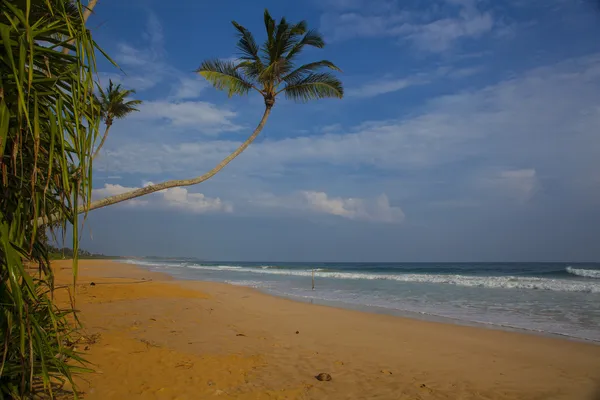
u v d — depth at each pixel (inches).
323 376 214.2
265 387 199.5
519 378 229.1
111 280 785.6
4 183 89.5
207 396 181.3
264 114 382.6
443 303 569.9
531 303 559.2
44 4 98.7
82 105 99.7
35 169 86.2
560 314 461.4
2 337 105.0
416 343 314.2
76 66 97.7
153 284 713.0
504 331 364.2
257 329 346.3
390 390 203.3
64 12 99.5
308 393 194.2
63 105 100.1
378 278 1147.9
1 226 86.1
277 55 424.5
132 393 177.0
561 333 355.3
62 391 164.6
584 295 650.2
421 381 219.8
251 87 424.8
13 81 89.4
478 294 684.7
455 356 276.5
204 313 411.2
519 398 197.3
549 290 749.3
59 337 129.9
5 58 86.4
